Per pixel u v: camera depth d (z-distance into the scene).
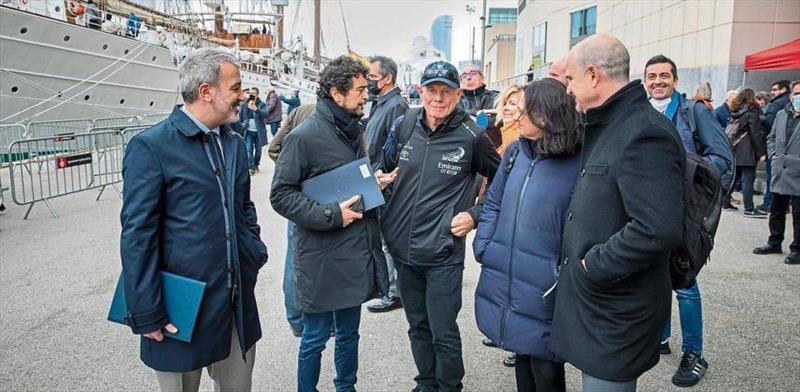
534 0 43.09
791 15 14.38
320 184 2.80
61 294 4.87
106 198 9.16
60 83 13.62
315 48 31.08
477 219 2.89
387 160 3.18
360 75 2.79
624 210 1.97
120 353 3.78
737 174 8.98
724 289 4.98
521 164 2.61
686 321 3.41
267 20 25.55
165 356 2.21
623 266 1.89
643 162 1.88
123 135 9.48
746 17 14.50
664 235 1.82
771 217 6.12
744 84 14.24
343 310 2.96
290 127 4.23
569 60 2.10
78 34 13.72
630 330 2.02
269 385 3.40
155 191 2.09
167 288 2.17
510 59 64.88
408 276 3.10
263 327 4.27
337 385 3.09
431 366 3.18
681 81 17.66
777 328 4.11
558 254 2.44
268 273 5.56
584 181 2.09
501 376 3.52
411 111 3.13
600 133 2.06
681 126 3.41
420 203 2.93
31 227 7.23
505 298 2.58
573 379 3.47
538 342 2.47
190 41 19.61
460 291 3.01
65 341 3.95
